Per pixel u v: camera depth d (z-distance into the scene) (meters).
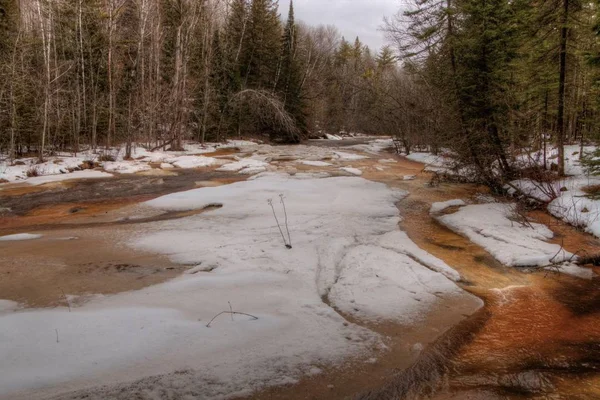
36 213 10.96
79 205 11.88
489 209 11.44
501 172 14.33
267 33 37.78
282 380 3.72
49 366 3.69
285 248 7.55
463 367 4.16
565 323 5.20
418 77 26.91
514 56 14.62
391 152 31.05
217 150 28.42
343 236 8.42
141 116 23.59
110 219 10.21
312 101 46.97
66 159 19.59
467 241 8.84
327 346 4.34
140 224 9.55
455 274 6.71
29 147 21.95
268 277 6.20
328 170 19.56
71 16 24.00
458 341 4.65
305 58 48.56
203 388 3.52
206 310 5.03
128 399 3.32
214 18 32.47
